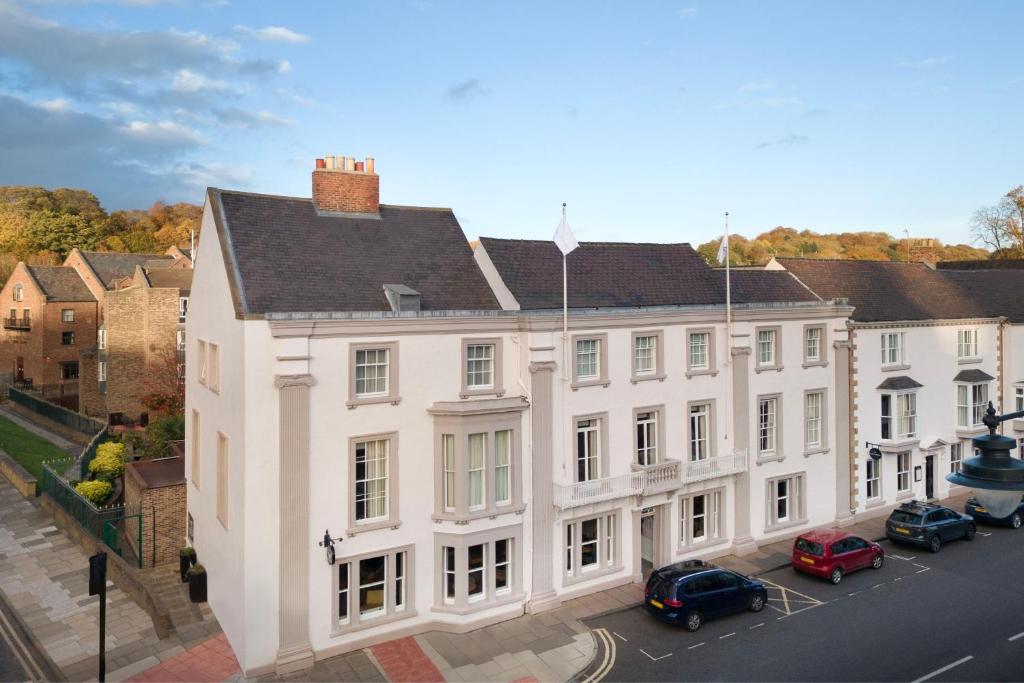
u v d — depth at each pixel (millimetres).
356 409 20688
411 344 21594
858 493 32844
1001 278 42375
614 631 22156
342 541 20453
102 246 97500
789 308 29844
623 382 25578
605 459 25125
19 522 32250
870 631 21750
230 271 20750
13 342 67250
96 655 20391
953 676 18875
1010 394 38844
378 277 23328
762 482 29328
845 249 100375
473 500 22500
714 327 27984
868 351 33250
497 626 22422
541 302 24781
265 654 19422
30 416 54156
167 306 49500
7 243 88438
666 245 31953
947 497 36688
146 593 22688
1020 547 29750
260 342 19391
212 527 23000
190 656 20219
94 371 53625
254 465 19266
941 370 36250
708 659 20156
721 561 27734
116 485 35156
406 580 21656
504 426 22688
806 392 30844
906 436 34406
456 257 25875
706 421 28000
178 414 40688
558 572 24141
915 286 38531
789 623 22453
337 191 25047
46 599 24234
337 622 20406
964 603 23844
